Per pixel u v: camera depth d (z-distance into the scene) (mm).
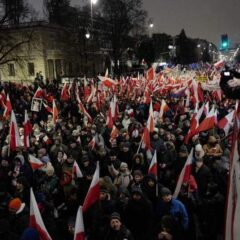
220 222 6141
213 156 7801
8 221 5352
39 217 4484
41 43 49656
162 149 8820
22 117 15133
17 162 8047
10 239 4863
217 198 6078
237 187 1722
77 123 14492
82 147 9578
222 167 6930
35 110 14883
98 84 23734
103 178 6414
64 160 8289
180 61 94250
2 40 40938
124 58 59219
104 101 17906
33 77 51844
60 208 6391
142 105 16250
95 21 51938
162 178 7547
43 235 4488
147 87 18703
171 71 28234
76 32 46344
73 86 23719
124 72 49625
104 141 11047
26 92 22844
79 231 4191
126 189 6531
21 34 48156
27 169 7797
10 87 23922
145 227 5598
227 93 2541
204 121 8719
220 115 13227
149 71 20484
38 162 7730
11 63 51219
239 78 2557
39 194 6105
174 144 9289
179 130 10070
